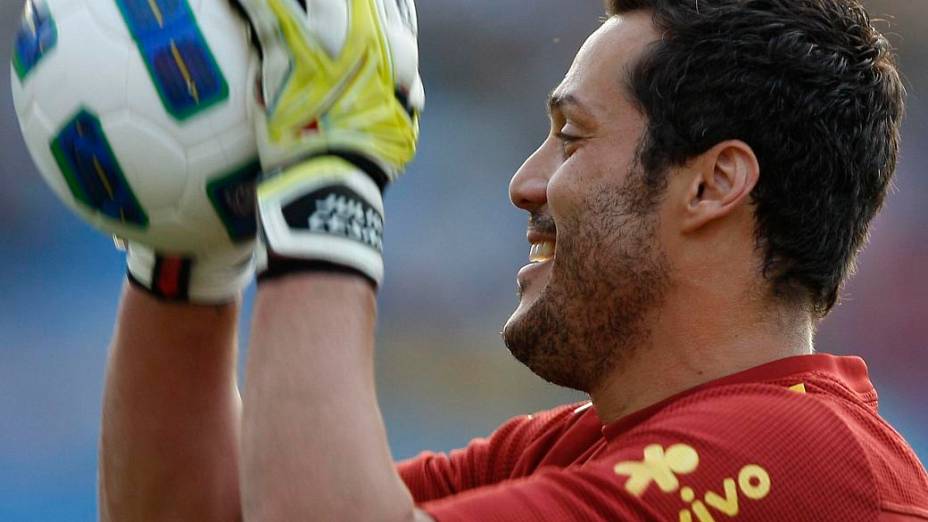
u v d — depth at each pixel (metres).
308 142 5.33
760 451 5.73
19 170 29.20
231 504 6.94
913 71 33.38
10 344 27.56
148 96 5.30
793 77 6.42
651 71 6.45
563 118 6.89
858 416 6.23
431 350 30.16
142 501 6.90
